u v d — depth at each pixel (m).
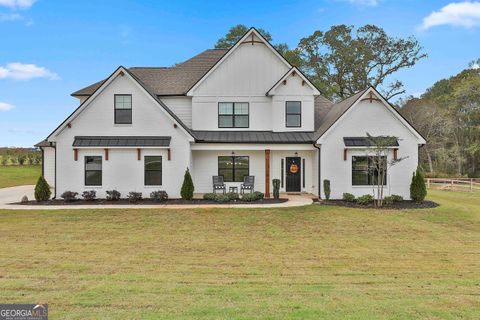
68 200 17.89
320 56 44.69
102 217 14.41
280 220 14.06
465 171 49.53
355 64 43.72
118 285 6.77
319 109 23.91
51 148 22.59
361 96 18.53
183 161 18.86
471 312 5.50
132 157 18.67
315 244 10.73
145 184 18.75
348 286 6.95
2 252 9.50
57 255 9.20
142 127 18.78
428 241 11.27
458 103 47.72
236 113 21.42
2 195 21.83
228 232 12.20
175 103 21.73
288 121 21.05
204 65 24.23
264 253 9.62
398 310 5.55
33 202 17.75
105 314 5.23
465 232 12.58
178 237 11.44
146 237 11.41
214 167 21.16
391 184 18.80
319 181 18.88
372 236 11.84
